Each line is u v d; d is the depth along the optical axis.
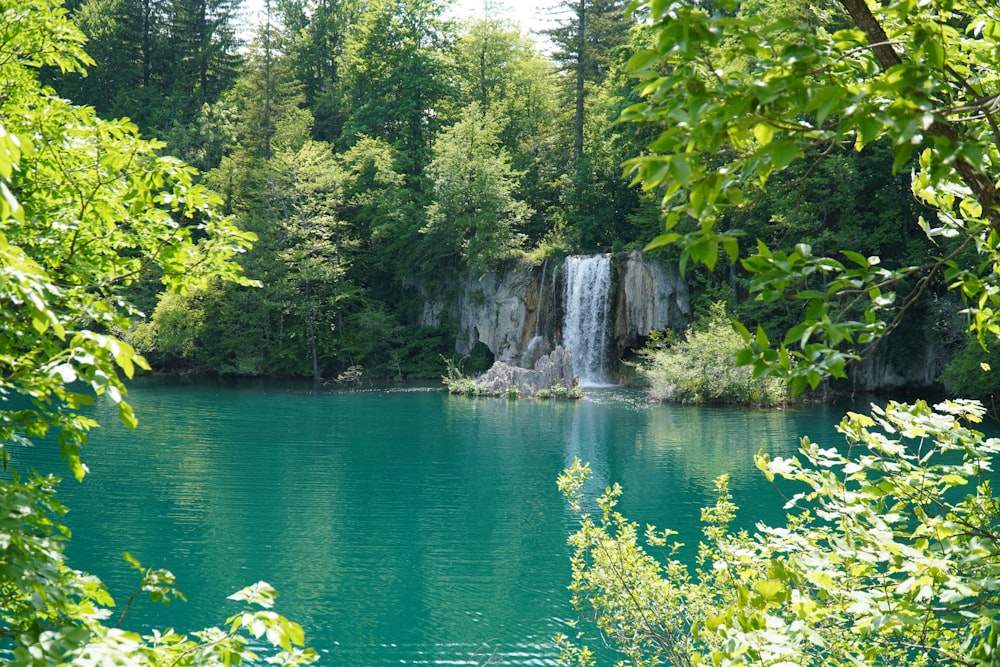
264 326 55.47
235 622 4.30
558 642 9.42
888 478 4.87
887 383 44.31
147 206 6.22
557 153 65.50
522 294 54.03
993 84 4.08
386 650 12.23
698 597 8.46
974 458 4.85
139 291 55.84
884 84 2.81
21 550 3.83
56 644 3.46
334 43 82.00
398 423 34.06
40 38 7.26
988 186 3.19
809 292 3.30
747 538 8.33
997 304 3.66
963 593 3.99
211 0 82.38
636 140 51.91
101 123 6.18
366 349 55.78
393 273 61.22
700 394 41.00
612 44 63.72
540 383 44.72
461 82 70.44
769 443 28.61
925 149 3.73
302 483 22.64
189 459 25.56
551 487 22.34
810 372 3.24
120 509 19.53
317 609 13.74
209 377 55.12
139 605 13.64
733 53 3.14
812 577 4.32
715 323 42.19
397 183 59.78
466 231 56.84
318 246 55.41
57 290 3.39
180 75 79.12
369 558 16.38
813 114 3.22
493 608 13.91
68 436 4.66
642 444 28.78
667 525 18.39
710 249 2.96
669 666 10.54
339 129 75.31
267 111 69.38
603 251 55.06
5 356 4.43
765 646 4.16
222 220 6.77
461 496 21.36
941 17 3.53
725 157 3.29
